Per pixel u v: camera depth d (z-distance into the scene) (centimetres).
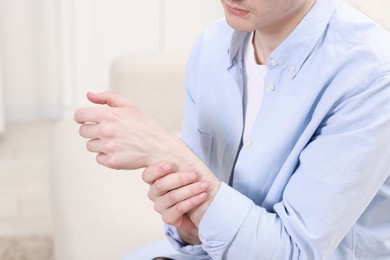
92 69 348
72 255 150
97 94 115
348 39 106
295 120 110
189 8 350
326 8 110
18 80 357
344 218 104
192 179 110
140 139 111
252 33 120
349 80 103
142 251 140
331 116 106
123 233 157
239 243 109
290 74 111
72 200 174
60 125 224
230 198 110
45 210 281
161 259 131
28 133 347
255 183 116
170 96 220
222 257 112
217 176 132
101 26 343
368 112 101
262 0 101
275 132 112
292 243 108
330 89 105
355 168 101
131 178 185
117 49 348
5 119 359
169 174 111
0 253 246
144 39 351
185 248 130
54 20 352
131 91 218
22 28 350
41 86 361
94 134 112
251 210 110
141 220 162
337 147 103
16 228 267
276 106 112
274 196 114
